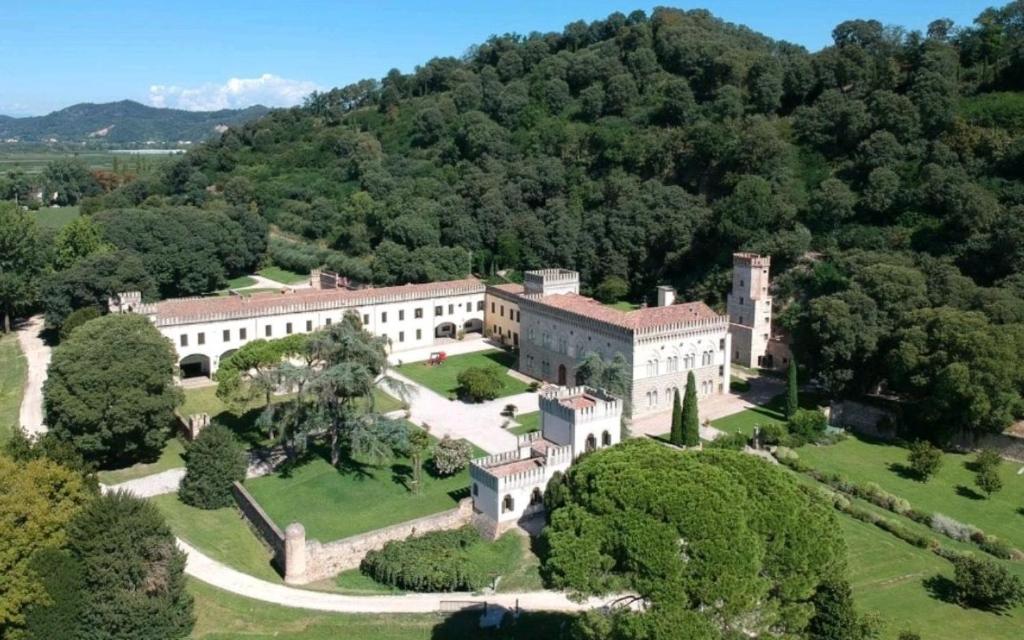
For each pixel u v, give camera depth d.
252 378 96.94
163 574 62.28
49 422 92.56
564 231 177.88
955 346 105.50
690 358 118.81
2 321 154.75
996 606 70.56
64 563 58.25
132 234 173.62
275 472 94.38
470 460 93.31
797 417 108.38
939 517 86.31
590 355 109.56
